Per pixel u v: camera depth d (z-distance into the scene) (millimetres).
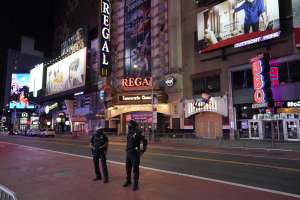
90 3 69625
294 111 30000
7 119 123875
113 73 56750
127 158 9859
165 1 47438
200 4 40344
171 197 8453
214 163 15359
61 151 23297
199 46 39688
